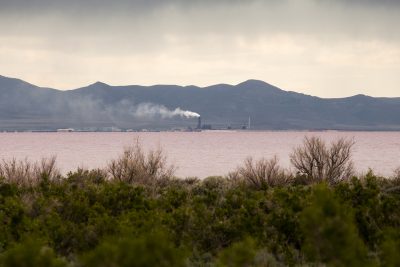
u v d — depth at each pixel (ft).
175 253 97.19
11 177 258.37
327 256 100.99
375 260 116.57
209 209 181.68
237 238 149.48
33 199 185.98
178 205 185.06
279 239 148.15
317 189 107.14
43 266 96.43
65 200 165.78
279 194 173.37
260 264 129.08
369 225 152.46
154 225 143.95
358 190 172.35
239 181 285.02
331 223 99.91
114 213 173.47
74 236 142.41
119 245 94.84
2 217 155.63
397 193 217.15
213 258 139.13
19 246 100.42
